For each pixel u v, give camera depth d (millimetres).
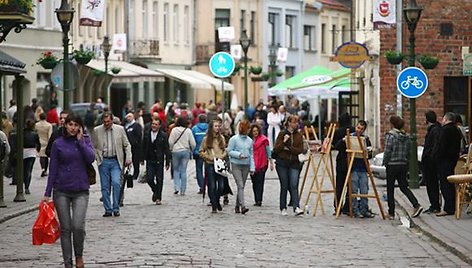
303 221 36531
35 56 83688
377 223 35969
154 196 42844
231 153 38969
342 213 38844
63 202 24797
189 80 105750
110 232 33094
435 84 63031
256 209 40781
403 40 62969
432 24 62969
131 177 38500
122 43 91688
